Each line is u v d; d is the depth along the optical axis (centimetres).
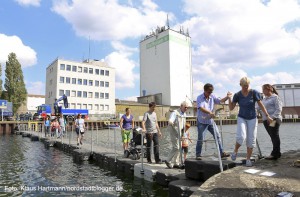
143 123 886
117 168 1020
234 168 574
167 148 1689
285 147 1938
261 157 754
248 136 602
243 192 430
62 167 1135
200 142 690
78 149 1416
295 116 9925
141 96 8388
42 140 2423
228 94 651
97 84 7119
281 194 401
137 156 1027
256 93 600
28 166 1166
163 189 727
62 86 6506
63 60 6569
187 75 8256
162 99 7919
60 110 3441
